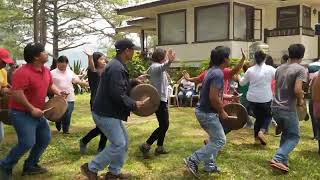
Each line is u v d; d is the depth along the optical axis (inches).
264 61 276.4
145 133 327.9
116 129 185.3
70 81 315.3
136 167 227.9
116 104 183.5
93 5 1040.8
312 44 685.9
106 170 219.0
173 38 733.3
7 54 207.9
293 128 216.4
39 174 215.2
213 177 210.7
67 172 219.1
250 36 674.2
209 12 667.4
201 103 201.2
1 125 218.2
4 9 874.8
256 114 276.2
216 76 192.5
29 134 189.9
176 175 214.4
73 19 1058.7
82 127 363.9
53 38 1069.8
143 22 882.8
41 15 962.7
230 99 239.6
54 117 205.9
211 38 666.2
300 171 222.5
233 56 634.8
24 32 994.7
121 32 1039.6
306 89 281.9
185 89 507.5
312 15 695.7
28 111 189.3
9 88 218.8
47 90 201.3
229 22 635.5
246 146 277.6
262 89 269.0
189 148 273.1
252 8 676.7
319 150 257.1
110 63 183.5
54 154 256.1
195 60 689.0
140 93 206.7
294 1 657.6
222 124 229.8
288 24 676.7
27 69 189.6
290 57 216.4
